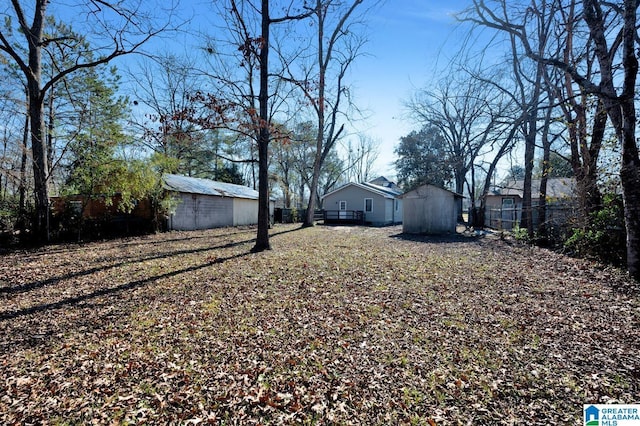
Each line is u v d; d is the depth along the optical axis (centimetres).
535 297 509
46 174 1095
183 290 555
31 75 1028
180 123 818
